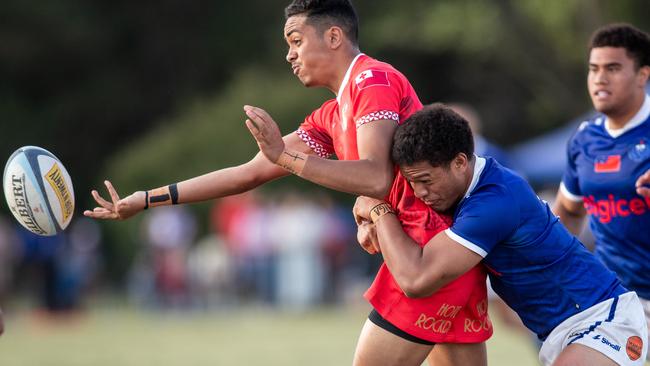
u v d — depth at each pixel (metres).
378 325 18.92
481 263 18.62
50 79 117.81
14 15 112.25
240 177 19.73
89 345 47.25
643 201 21.77
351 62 18.41
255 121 17.08
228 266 70.69
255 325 57.25
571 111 97.81
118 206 19.41
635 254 22.28
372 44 108.00
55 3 115.00
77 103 117.19
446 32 99.81
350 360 39.00
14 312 72.56
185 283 71.38
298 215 66.62
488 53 100.69
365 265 75.75
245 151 93.69
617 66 21.77
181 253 71.56
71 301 63.66
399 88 18.05
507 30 97.12
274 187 87.75
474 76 110.38
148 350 44.31
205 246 84.69
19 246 82.25
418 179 17.31
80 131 118.06
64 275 63.22
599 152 22.25
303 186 88.62
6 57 113.19
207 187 19.69
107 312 72.06
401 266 17.50
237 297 72.06
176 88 120.56
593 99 22.16
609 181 22.05
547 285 18.34
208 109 101.00
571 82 96.50
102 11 120.12
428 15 103.12
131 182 94.81
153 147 97.00
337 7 18.38
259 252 68.06
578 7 86.44
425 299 18.41
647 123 21.89
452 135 17.11
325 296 67.94
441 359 19.42
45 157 19.23
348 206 90.12
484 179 17.83
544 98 100.38
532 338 31.02
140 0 119.69
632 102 21.86
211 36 121.56
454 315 18.64
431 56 110.94
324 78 18.56
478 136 31.47
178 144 95.19
